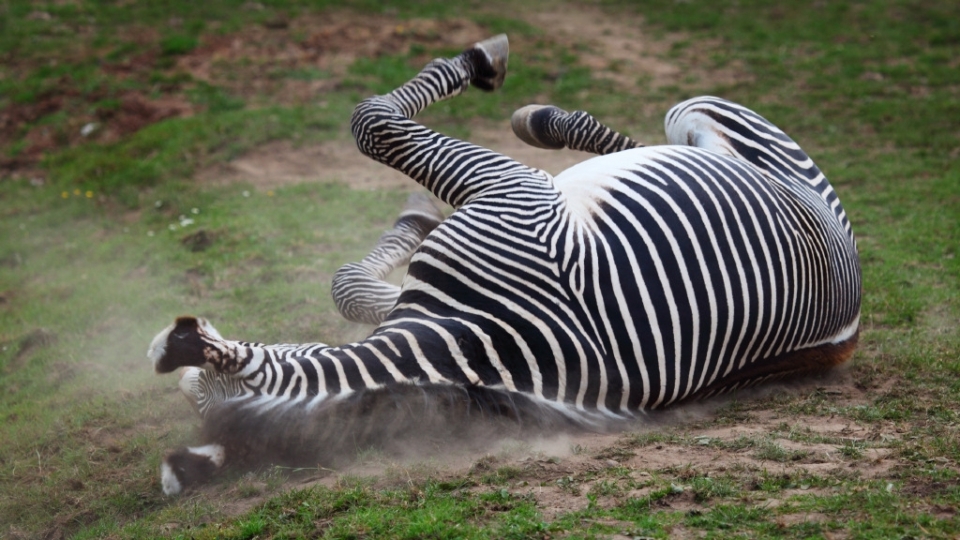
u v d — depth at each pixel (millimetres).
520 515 7438
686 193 10016
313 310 15273
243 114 28203
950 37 34375
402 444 8594
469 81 12492
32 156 28375
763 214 10328
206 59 33188
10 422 12820
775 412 10062
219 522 8133
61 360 14836
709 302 9680
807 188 11938
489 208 9562
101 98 30922
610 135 12820
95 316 16641
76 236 22484
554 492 7914
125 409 12344
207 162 25625
